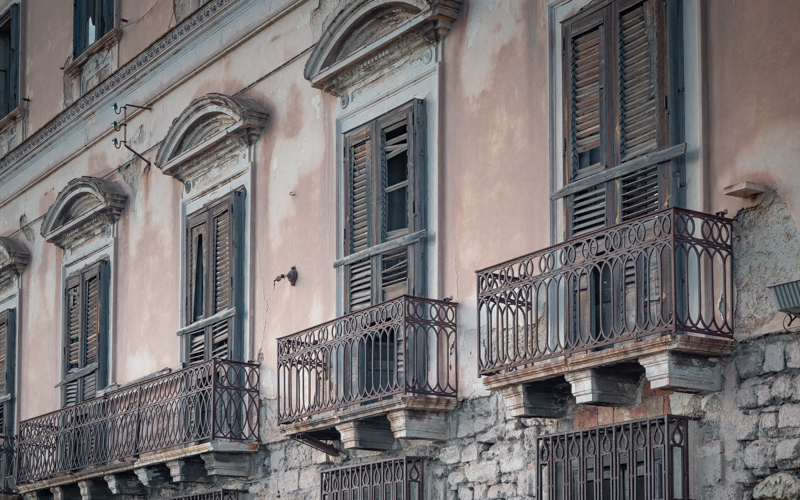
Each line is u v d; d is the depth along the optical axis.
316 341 21.41
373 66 22.22
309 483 22.78
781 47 15.52
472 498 19.16
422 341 20.38
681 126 16.58
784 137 15.34
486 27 20.19
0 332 36.09
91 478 28.48
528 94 19.17
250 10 26.28
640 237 15.87
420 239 20.73
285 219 24.47
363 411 19.98
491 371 17.83
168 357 27.41
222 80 27.05
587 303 17.30
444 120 20.77
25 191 36.06
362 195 22.31
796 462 14.60
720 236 15.61
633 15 17.45
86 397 30.64
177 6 29.05
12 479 33.16
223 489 24.73
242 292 25.42
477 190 19.91
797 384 14.75
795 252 15.04
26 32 37.56
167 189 28.45
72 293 32.16
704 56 16.41
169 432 24.94
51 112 35.16
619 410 17.03
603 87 17.73
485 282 18.38
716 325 15.38
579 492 16.72
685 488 15.66
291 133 24.64
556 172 18.47
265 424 24.16
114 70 31.56
